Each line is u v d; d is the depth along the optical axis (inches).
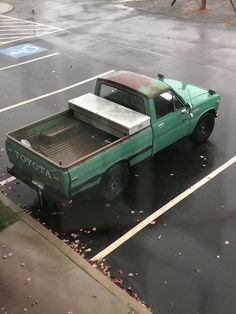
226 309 234.8
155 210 310.7
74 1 976.9
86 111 327.6
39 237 279.6
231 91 498.9
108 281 247.0
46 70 574.2
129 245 279.4
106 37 706.8
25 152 292.4
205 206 314.0
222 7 872.3
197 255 271.0
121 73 353.7
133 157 318.0
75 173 276.4
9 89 517.7
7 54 637.3
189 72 558.3
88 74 557.6
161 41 682.2
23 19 832.3
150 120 319.3
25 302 232.5
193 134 378.9
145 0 951.6
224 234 287.7
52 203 314.2
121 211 310.2
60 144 325.4
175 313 232.8
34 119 444.1
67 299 234.5
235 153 377.1
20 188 336.5
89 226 295.6
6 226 288.8
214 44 663.8
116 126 310.8
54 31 746.2
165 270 260.2
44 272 252.1
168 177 345.1
